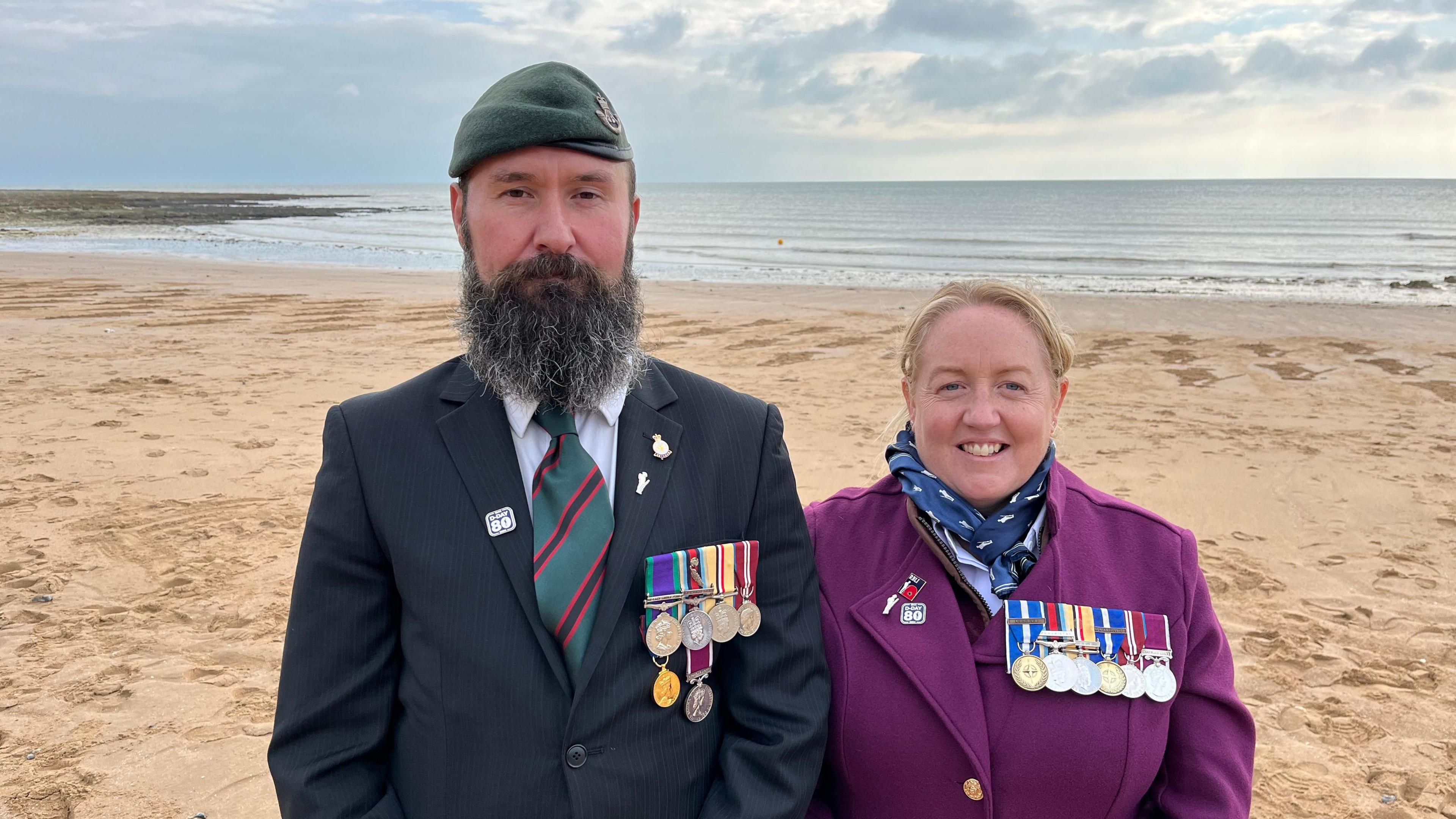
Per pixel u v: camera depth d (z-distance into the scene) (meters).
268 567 4.99
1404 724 3.65
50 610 4.47
